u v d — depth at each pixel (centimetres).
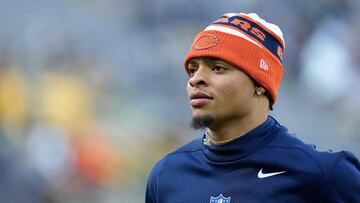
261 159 1006
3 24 4528
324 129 4022
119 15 5012
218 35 1022
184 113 4012
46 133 3462
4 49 4100
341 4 4722
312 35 4594
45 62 4119
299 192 984
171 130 3866
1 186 3256
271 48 1041
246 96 1021
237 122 1028
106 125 3797
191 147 1095
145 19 4888
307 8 4700
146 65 4488
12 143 3488
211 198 1010
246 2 4891
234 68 1014
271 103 1059
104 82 4181
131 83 4278
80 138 3491
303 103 4209
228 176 1016
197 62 1028
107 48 4522
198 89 1016
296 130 4059
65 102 3872
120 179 3481
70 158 3375
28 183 3275
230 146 1023
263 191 987
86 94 4019
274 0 4831
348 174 995
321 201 984
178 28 4838
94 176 3384
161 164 1109
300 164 994
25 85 3881
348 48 4344
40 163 3334
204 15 4906
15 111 3725
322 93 4212
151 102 4094
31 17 4766
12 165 3350
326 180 983
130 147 3666
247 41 1022
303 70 4397
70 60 4216
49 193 3269
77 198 3300
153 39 4734
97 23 4825
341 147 3919
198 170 1052
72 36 4447
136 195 3459
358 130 4000
